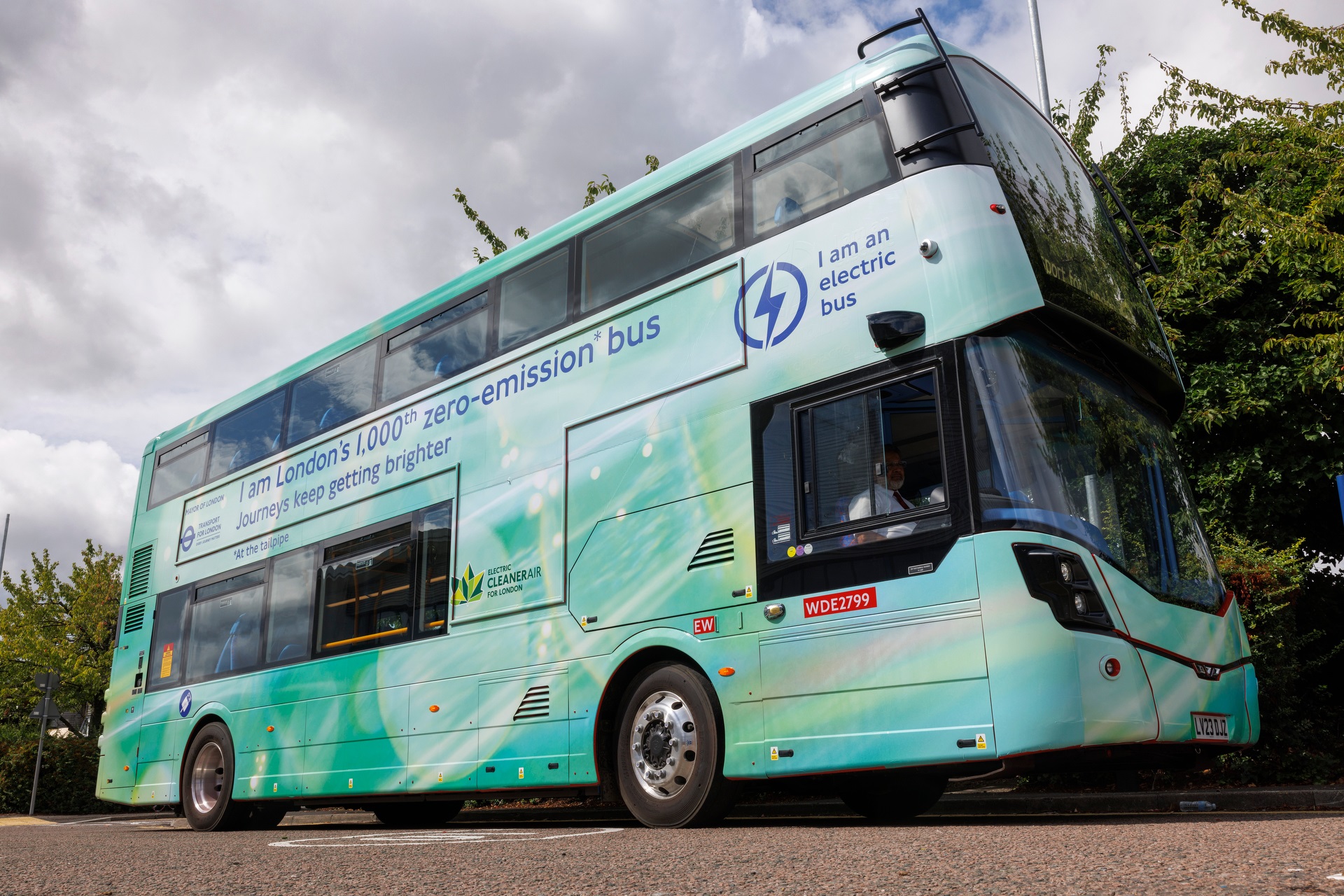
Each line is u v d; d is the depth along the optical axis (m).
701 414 7.35
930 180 6.49
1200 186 12.66
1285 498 12.39
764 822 8.45
